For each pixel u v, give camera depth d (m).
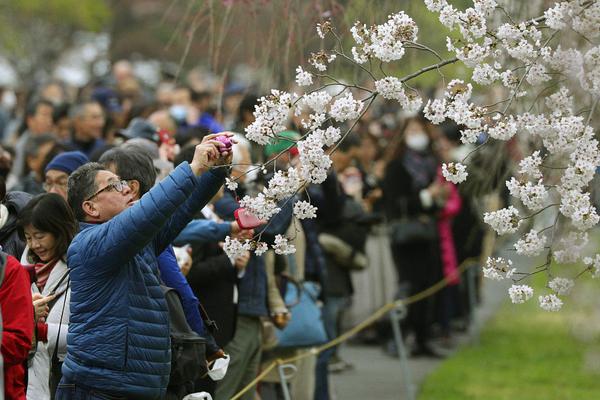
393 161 26.64
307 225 18.77
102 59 57.06
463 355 27.47
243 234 14.21
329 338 22.05
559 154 12.02
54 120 23.89
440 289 28.22
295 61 15.37
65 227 12.58
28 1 51.81
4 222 13.60
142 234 10.82
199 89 27.61
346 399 21.95
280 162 15.67
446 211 27.19
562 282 11.54
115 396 11.12
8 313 11.11
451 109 10.96
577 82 12.59
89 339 11.08
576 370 25.45
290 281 17.28
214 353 13.38
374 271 27.91
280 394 18.23
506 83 11.29
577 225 10.96
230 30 15.40
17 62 54.62
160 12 62.00
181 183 10.88
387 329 27.44
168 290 12.27
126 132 17.62
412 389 21.94
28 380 12.41
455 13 11.04
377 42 10.88
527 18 14.63
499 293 40.09
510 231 11.31
